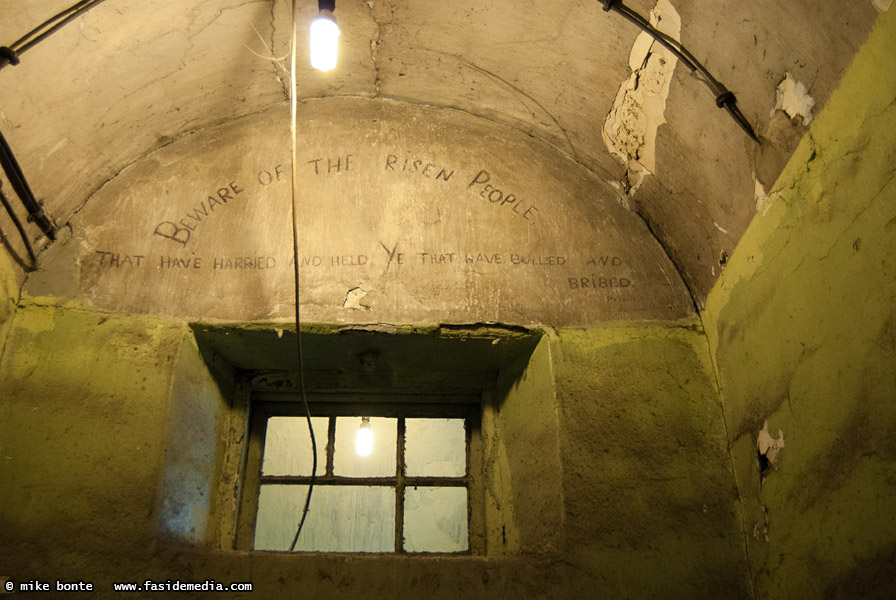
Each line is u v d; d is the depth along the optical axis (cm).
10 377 217
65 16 194
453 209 259
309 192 258
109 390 219
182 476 220
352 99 275
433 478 255
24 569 193
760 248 207
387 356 251
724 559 209
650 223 259
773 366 200
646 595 204
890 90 154
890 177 155
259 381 261
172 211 251
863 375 162
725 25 187
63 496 204
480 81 259
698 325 244
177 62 235
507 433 252
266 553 208
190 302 237
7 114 202
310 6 229
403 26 243
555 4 219
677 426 227
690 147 223
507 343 245
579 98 246
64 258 238
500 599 204
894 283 153
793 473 189
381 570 207
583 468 220
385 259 248
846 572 165
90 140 235
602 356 237
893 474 151
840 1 159
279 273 244
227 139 265
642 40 212
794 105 183
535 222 258
